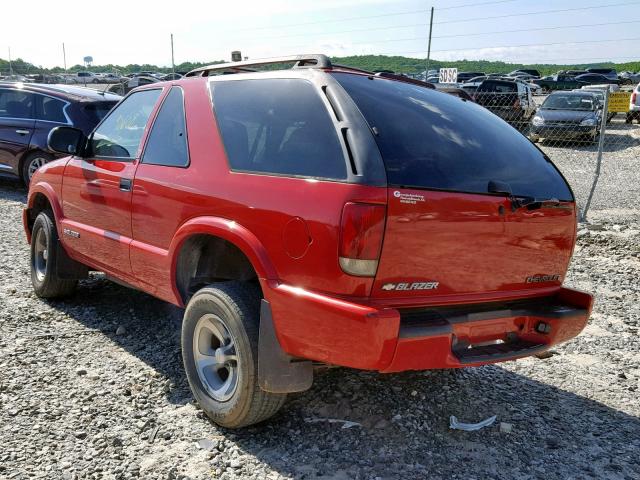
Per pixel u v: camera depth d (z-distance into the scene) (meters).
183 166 3.69
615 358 4.62
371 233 2.72
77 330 4.73
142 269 4.05
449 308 3.11
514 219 3.19
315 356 2.90
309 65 3.42
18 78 36.50
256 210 3.11
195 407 3.59
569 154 17.72
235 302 3.18
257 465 3.04
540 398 3.93
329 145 2.96
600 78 43.75
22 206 9.91
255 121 3.38
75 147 4.82
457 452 3.24
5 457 3.02
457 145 3.21
